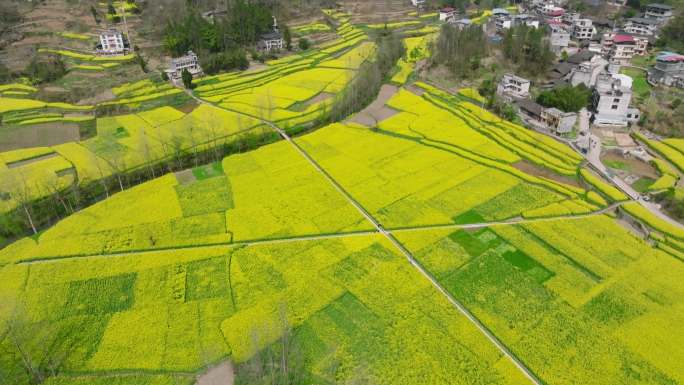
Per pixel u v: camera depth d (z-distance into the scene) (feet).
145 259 245.45
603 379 182.50
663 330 202.80
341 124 400.47
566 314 211.20
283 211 282.97
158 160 346.33
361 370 187.21
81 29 617.62
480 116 405.18
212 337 201.16
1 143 375.66
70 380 184.44
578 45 592.60
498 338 199.93
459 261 242.37
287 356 190.08
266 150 358.43
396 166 331.77
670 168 324.80
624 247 250.98
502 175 318.24
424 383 182.19
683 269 236.02
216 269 238.27
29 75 497.05
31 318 210.59
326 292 223.71
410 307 215.72
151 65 536.83
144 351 195.62
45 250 251.80
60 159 347.15
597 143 361.10
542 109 391.65
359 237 260.21
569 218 275.39
